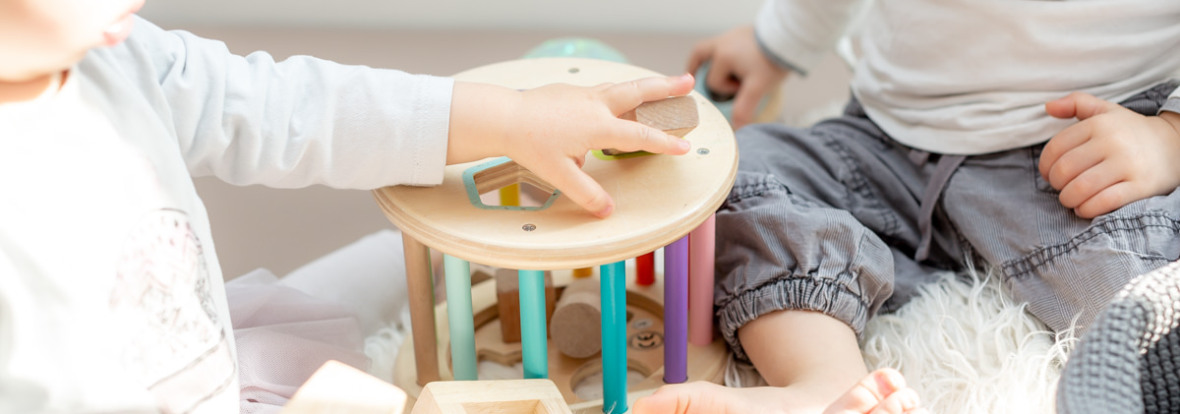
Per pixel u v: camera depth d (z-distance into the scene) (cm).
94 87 65
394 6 160
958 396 82
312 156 75
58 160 62
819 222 88
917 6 99
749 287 88
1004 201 91
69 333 62
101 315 63
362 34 158
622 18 163
